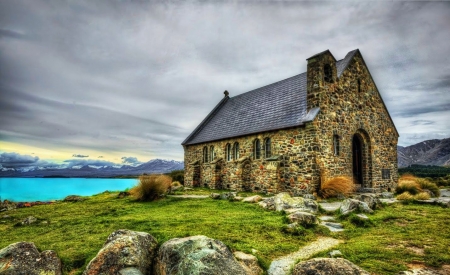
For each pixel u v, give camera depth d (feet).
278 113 70.49
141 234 19.24
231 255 16.87
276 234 25.53
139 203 49.49
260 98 87.04
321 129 57.88
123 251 16.89
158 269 17.01
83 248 22.74
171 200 50.98
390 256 19.69
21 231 31.78
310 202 38.09
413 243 22.57
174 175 114.21
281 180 63.31
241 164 73.56
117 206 46.98
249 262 17.94
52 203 58.54
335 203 46.42
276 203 39.11
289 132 62.34
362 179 69.31
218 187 82.79
